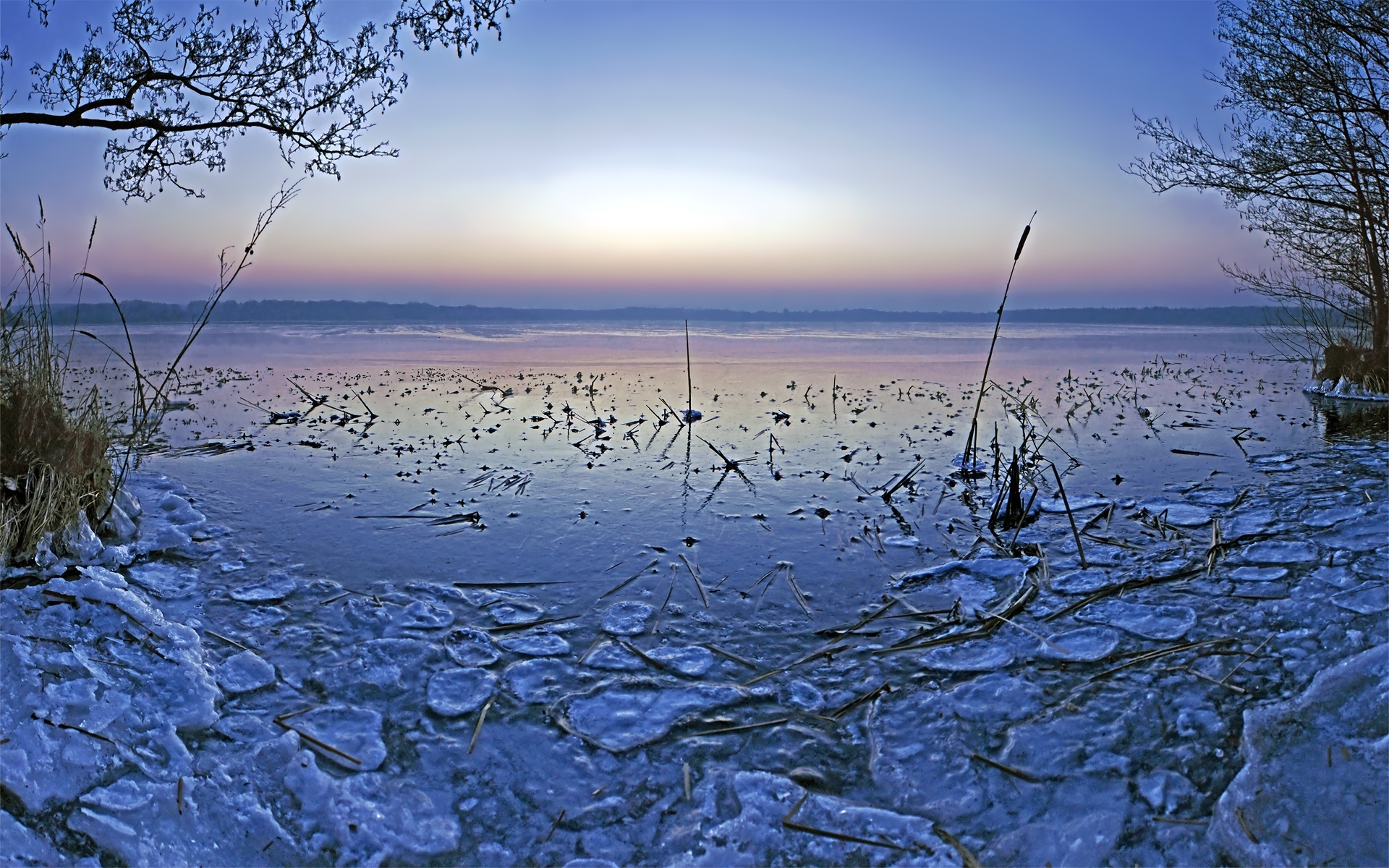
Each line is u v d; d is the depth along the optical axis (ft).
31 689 11.32
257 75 24.76
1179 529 20.06
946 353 82.99
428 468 27.04
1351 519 19.34
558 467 27.32
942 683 13.15
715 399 44.62
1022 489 24.09
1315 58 41.19
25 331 19.07
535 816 10.36
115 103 23.22
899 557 18.72
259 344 89.66
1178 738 11.17
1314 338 50.60
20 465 16.93
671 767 11.20
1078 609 15.62
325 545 19.38
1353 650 12.92
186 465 27.04
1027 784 10.59
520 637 14.80
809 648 14.44
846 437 32.71
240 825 10.03
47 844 9.32
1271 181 44.70
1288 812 9.51
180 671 12.84
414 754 11.48
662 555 18.83
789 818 10.15
